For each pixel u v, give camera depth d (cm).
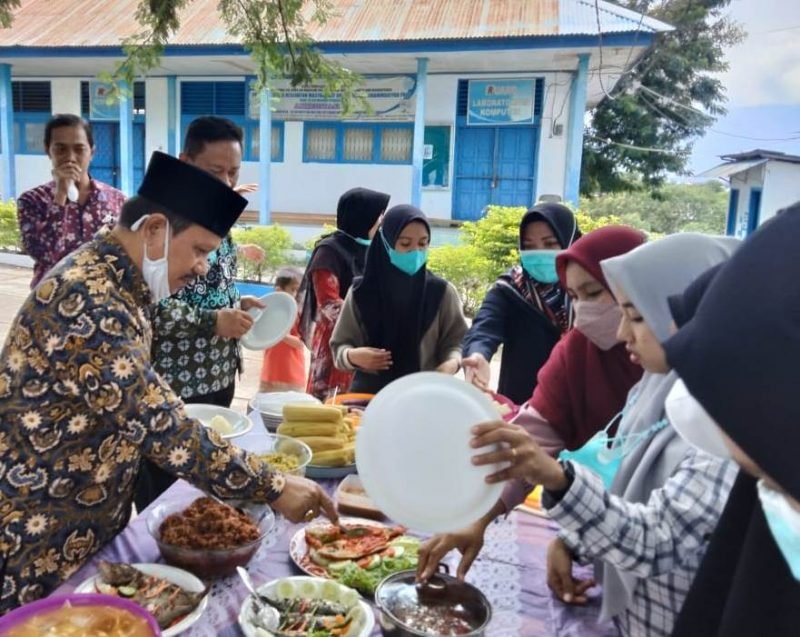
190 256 141
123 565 132
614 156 1811
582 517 104
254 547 145
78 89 1223
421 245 272
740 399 61
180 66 1119
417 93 1005
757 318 62
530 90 1059
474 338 261
